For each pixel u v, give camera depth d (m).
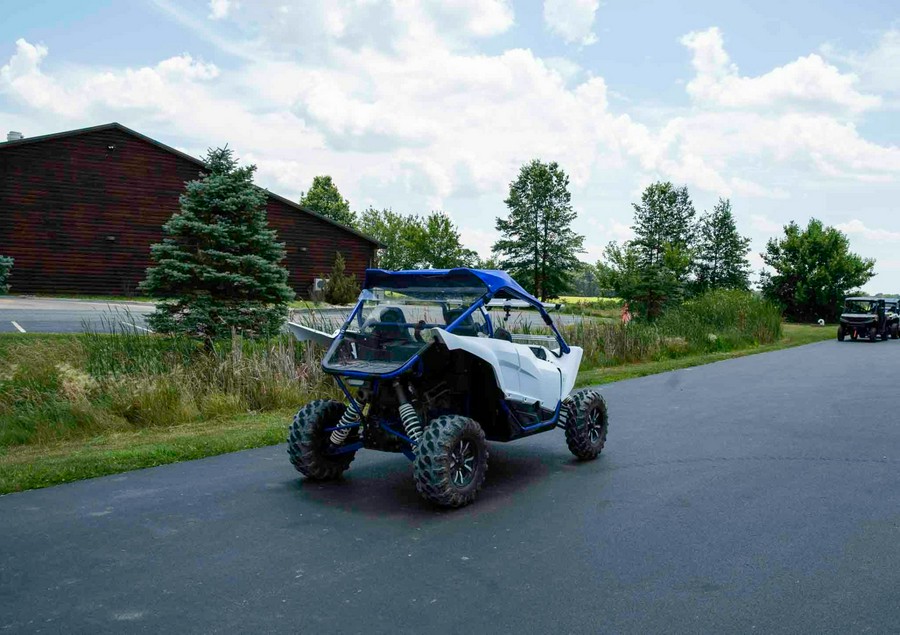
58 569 4.59
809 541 5.19
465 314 6.24
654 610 4.04
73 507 5.92
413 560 4.79
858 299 30.80
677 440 8.88
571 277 67.50
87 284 33.81
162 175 35.31
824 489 6.62
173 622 3.86
